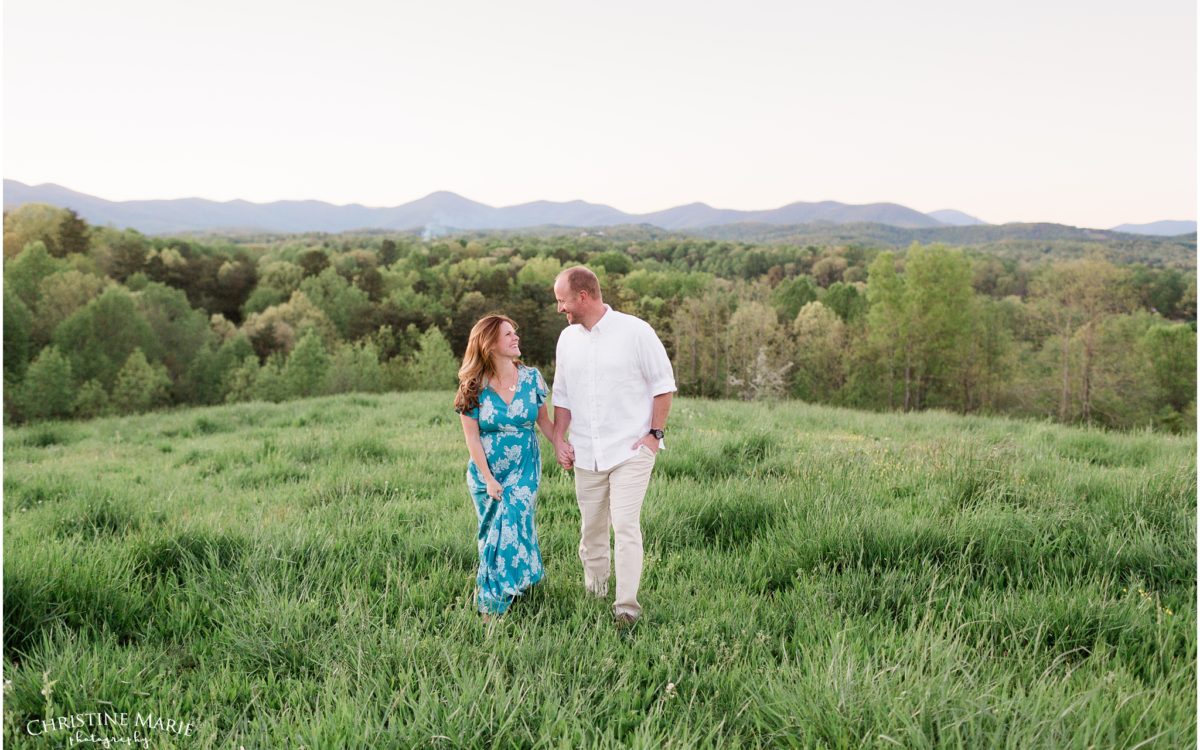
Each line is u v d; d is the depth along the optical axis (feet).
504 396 12.36
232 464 27.22
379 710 8.64
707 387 200.34
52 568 11.64
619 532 11.66
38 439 43.06
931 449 21.74
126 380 193.98
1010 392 187.21
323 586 12.43
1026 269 239.30
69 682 8.98
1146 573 12.41
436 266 354.74
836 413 43.09
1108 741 7.40
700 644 10.11
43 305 215.92
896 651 9.33
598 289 12.12
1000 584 12.28
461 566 13.52
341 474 22.68
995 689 8.30
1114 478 18.22
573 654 9.75
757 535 15.24
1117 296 160.97
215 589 12.30
